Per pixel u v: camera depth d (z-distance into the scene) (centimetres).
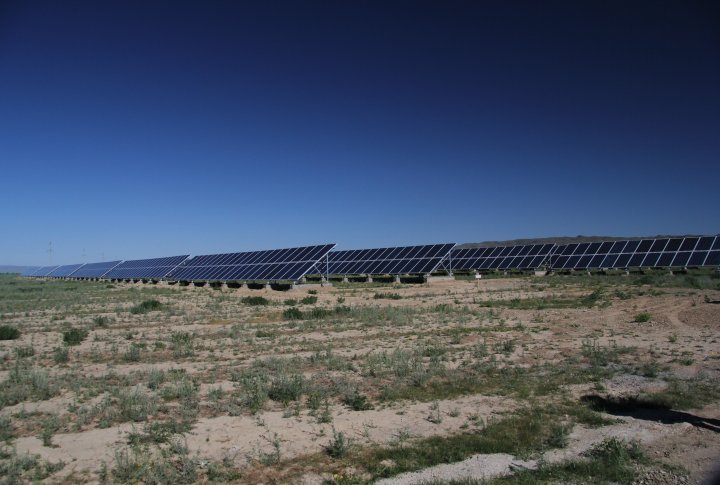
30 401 1125
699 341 1766
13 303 3594
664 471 726
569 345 1728
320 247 5062
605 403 1060
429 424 959
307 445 855
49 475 736
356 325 2292
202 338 1991
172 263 7600
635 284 4359
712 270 5581
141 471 732
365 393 1174
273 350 1730
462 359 1530
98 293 4622
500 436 878
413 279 5988
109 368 1456
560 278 5381
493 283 5112
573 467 740
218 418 998
